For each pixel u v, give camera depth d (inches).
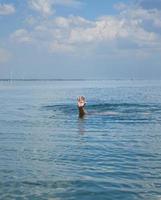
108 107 1702.8
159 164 621.9
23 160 655.8
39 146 799.7
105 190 479.8
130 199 445.4
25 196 456.8
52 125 1179.9
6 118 1405.0
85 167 603.2
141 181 518.9
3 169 587.5
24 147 788.6
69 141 869.8
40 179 530.6
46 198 451.8
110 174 557.0
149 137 923.4
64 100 2363.4
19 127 1140.5
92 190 481.1
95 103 1907.0
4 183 509.7
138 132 1008.2
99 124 1187.3
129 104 1856.5
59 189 485.1
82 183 510.9
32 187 492.1
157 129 1063.0
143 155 698.8
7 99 2623.0
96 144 826.2
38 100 2443.4
